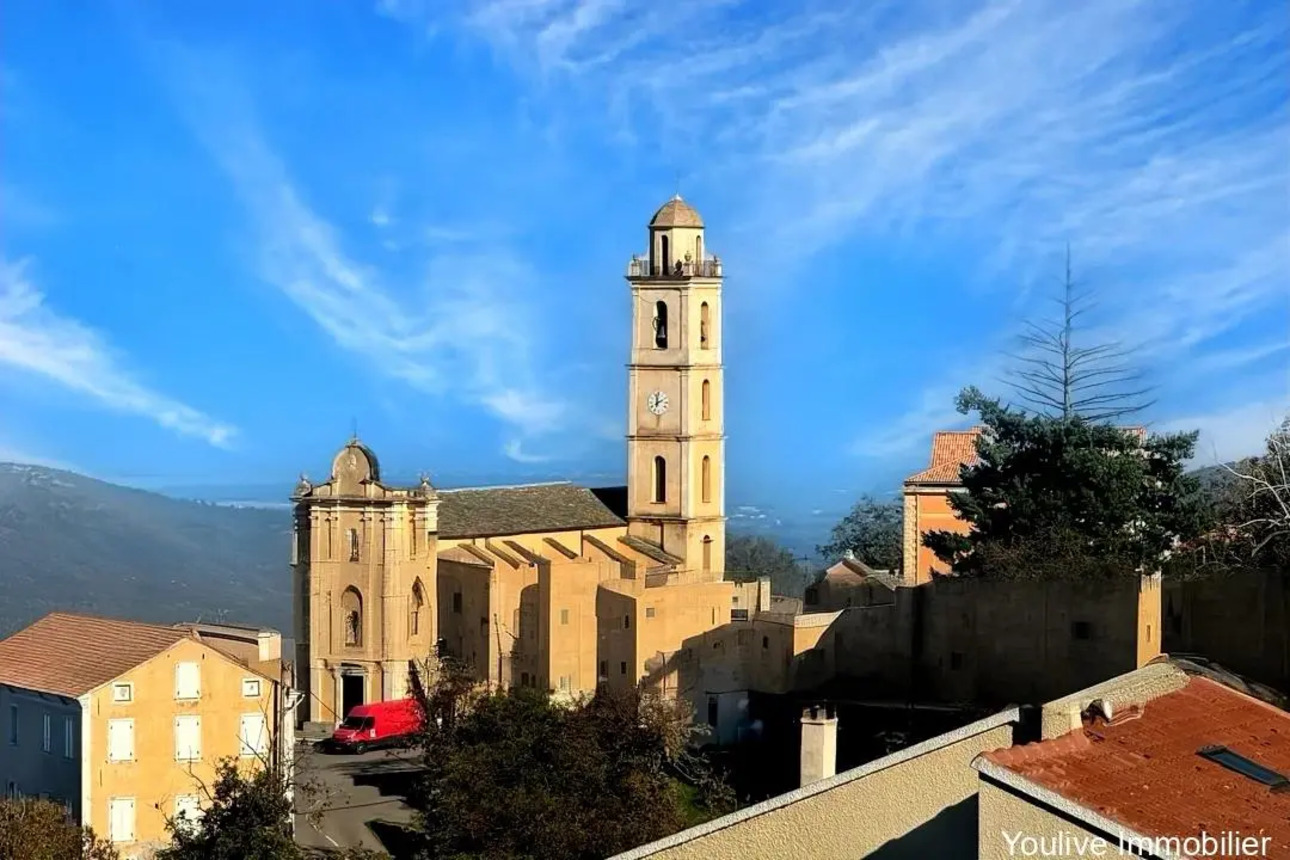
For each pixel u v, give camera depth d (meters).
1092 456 106.56
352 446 115.25
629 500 137.62
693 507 136.38
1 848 70.50
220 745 83.69
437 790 81.88
